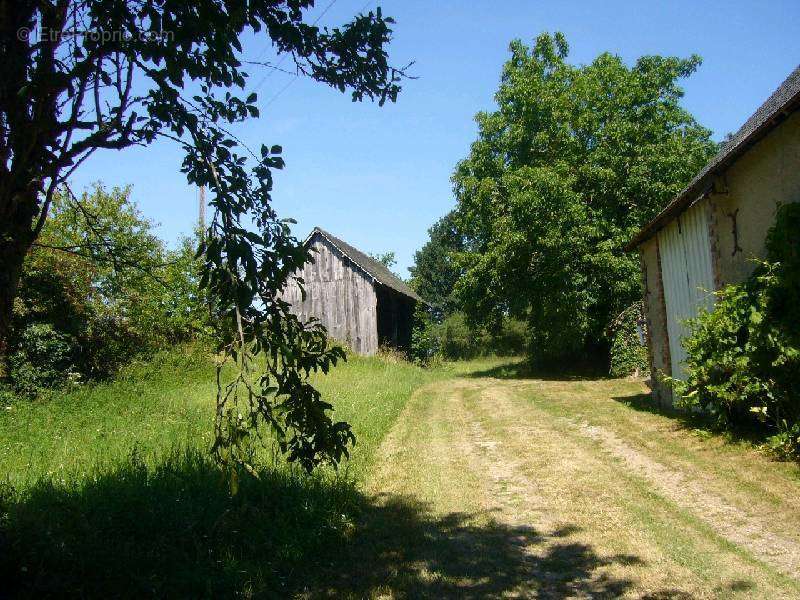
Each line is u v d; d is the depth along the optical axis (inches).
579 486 279.0
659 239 476.1
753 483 255.8
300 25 146.6
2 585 126.9
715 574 176.7
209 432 349.4
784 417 304.7
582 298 821.9
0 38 114.3
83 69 119.9
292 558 195.6
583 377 871.7
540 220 815.1
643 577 178.5
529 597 170.2
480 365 1408.7
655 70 932.0
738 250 367.2
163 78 124.9
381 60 156.9
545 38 956.0
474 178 930.7
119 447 312.3
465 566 193.5
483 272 904.9
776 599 159.3
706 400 351.6
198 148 124.7
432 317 2118.6
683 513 231.0
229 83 136.5
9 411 425.7
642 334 807.1
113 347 613.6
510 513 246.4
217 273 119.4
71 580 137.1
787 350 288.7
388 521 239.6
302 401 134.3
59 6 121.3
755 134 306.7
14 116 116.8
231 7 133.1
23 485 228.2
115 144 126.3
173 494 217.9
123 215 588.7
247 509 216.1
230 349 119.9
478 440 409.7
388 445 393.4
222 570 176.9
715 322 339.0
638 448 343.9
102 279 574.2
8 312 121.0
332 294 1042.1
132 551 170.2
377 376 791.1
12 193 118.9
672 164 840.3
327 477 275.3
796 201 318.7
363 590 177.0
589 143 920.3
